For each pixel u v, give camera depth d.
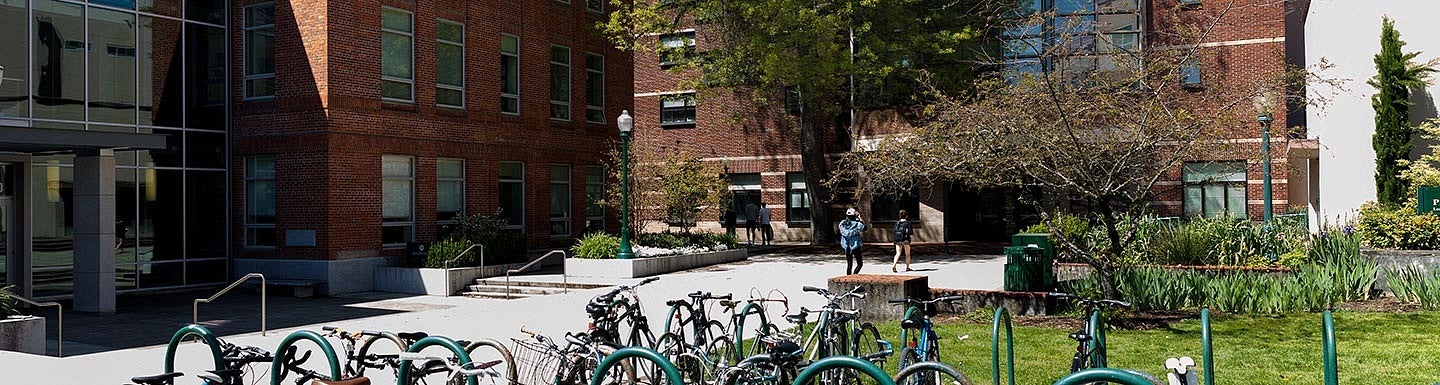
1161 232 21.84
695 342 10.69
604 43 33.62
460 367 7.29
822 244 36.72
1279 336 13.61
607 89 33.72
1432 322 14.44
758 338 9.84
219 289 25.53
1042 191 37.31
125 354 14.30
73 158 23.02
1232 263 20.70
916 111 35.78
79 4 23.17
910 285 15.73
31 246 21.83
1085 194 15.49
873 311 15.63
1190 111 17.88
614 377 8.27
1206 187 33.66
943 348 12.95
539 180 30.44
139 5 24.44
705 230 41.22
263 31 25.62
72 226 23.56
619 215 34.00
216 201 26.02
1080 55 21.48
